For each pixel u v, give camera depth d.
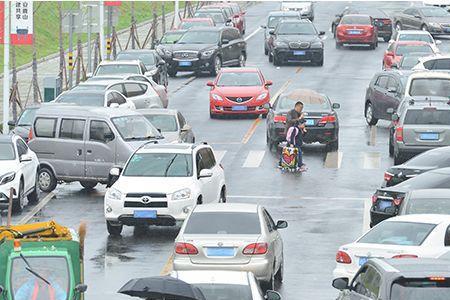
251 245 47.34
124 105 94.88
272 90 121.44
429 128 81.06
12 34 93.38
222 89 106.31
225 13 181.62
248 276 36.03
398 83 97.38
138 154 64.12
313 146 92.75
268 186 76.38
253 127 101.25
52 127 75.38
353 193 74.25
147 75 118.00
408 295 32.12
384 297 32.47
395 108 96.81
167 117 84.88
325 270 53.62
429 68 112.88
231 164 84.62
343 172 81.50
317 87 124.12
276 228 50.88
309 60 142.88
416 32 141.25
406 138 81.31
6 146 69.00
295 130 81.75
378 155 88.00
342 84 126.75
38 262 37.66
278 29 146.25
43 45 169.38
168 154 63.84
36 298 36.88
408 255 43.25
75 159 74.88
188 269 47.44
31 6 93.12
